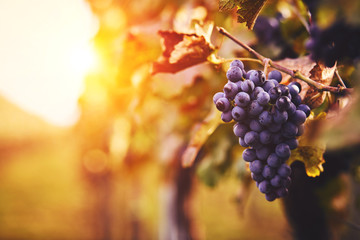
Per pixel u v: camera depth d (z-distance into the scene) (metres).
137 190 3.49
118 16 1.36
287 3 0.87
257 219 5.61
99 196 4.62
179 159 1.45
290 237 1.10
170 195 1.67
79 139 3.57
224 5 0.69
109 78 1.31
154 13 1.23
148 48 0.98
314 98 0.71
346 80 0.75
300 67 0.74
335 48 0.74
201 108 1.03
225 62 0.79
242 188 1.13
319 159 0.71
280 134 0.66
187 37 0.74
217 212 6.65
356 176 0.99
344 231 1.08
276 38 0.85
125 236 4.52
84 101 1.58
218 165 1.14
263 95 0.63
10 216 7.84
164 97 1.00
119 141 1.78
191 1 0.96
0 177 12.31
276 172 0.67
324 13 0.81
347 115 0.67
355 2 0.78
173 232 1.68
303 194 1.00
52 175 12.43
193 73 0.96
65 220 7.32
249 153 0.68
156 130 1.50
